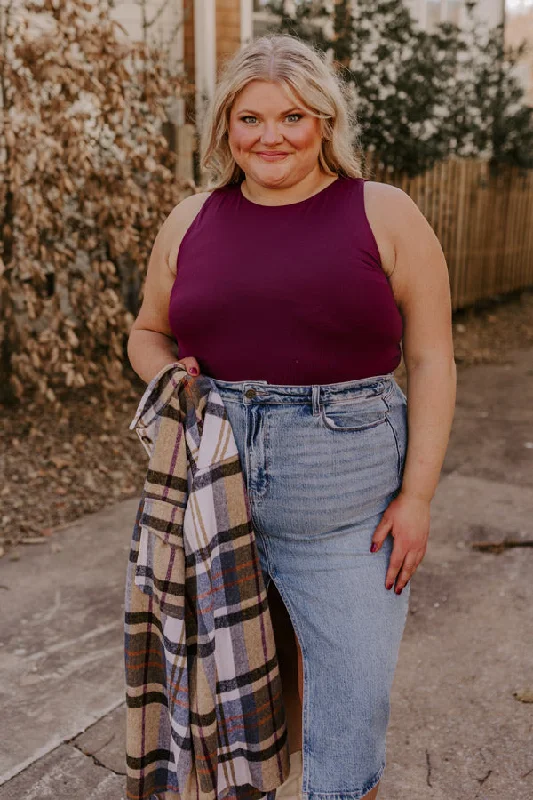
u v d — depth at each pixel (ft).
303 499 5.36
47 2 15.71
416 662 9.24
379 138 23.72
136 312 19.72
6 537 12.36
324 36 22.99
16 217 17.52
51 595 10.68
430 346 5.51
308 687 5.52
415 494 5.51
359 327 5.17
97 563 11.56
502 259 32.42
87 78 15.76
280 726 5.78
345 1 23.48
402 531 5.48
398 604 5.60
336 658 5.42
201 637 5.39
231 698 5.58
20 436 16.40
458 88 26.40
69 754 7.87
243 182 5.58
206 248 5.36
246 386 5.32
